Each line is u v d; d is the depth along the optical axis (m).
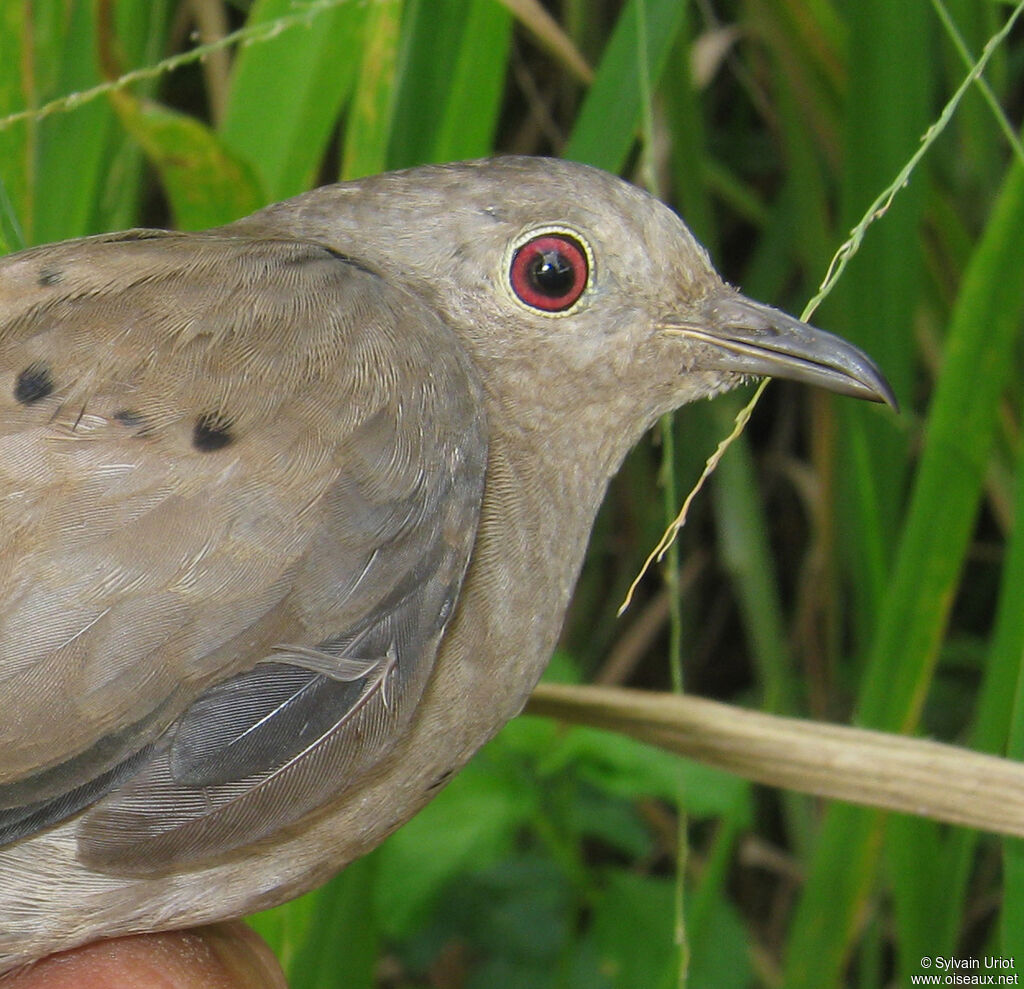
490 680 0.53
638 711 0.54
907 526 0.55
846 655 0.62
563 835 0.58
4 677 0.51
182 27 0.60
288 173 0.54
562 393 0.53
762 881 0.65
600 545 0.64
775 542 0.68
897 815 0.55
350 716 0.52
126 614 0.51
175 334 0.52
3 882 0.52
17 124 0.54
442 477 0.52
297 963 0.55
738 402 0.60
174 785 0.52
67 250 0.52
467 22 0.54
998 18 0.58
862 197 0.56
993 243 0.54
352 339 0.52
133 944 0.54
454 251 0.53
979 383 0.54
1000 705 0.54
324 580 0.52
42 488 0.51
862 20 0.55
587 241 0.53
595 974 0.59
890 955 0.62
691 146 0.57
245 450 0.52
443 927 0.60
